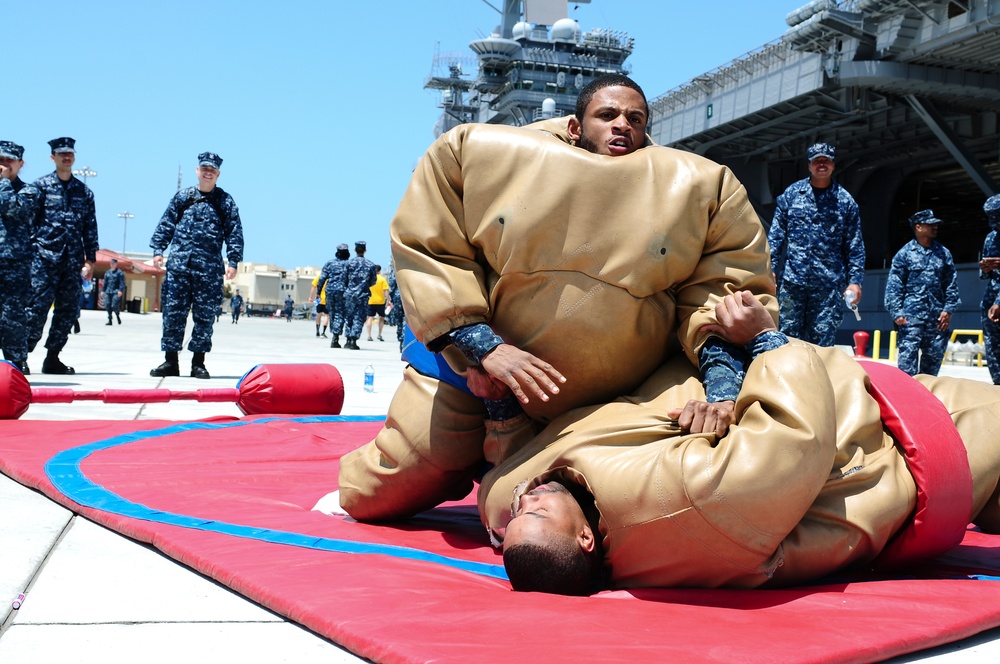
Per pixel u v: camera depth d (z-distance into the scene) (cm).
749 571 276
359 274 2102
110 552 323
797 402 274
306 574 282
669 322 327
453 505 448
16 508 390
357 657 225
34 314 988
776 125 4528
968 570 329
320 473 493
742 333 305
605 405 322
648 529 275
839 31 3581
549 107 4575
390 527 381
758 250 326
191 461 513
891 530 303
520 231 316
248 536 337
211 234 1030
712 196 320
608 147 329
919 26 3522
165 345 1035
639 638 225
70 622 245
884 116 4553
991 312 948
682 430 292
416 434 361
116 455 523
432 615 242
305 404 741
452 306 325
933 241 1048
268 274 13612
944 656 237
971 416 352
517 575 279
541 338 325
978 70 3762
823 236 785
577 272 317
